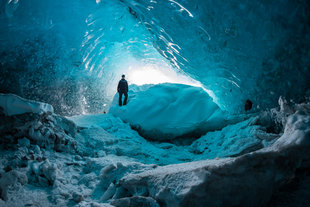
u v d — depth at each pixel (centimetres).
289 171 239
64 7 618
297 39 358
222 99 700
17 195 296
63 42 667
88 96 980
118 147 579
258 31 413
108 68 1159
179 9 528
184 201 227
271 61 421
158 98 849
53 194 318
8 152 383
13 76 509
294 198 230
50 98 667
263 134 525
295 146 240
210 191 227
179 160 590
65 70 727
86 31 761
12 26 479
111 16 834
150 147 668
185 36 589
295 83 390
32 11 516
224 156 532
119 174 367
